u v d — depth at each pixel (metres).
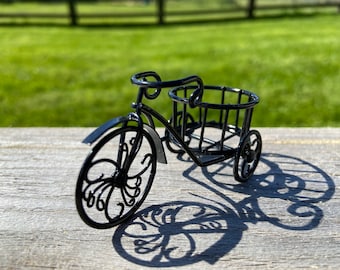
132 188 1.56
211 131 2.44
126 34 7.03
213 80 4.25
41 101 3.76
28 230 1.50
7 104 3.67
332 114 3.39
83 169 1.34
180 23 8.34
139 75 1.59
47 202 1.68
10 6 12.80
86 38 6.62
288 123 3.26
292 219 1.59
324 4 8.75
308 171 1.96
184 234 1.49
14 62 4.99
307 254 1.40
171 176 1.91
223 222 1.57
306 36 6.12
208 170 1.97
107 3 14.40
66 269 1.32
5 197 1.71
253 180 1.88
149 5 13.49
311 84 4.06
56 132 2.42
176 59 5.12
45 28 7.69
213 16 10.07
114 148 2.21
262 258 1.38
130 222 1.56
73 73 4.58
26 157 2.08
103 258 1.37
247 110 1.73
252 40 6.05
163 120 1.60
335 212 1.64
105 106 3.66
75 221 1.56
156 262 1.36
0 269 1.32
